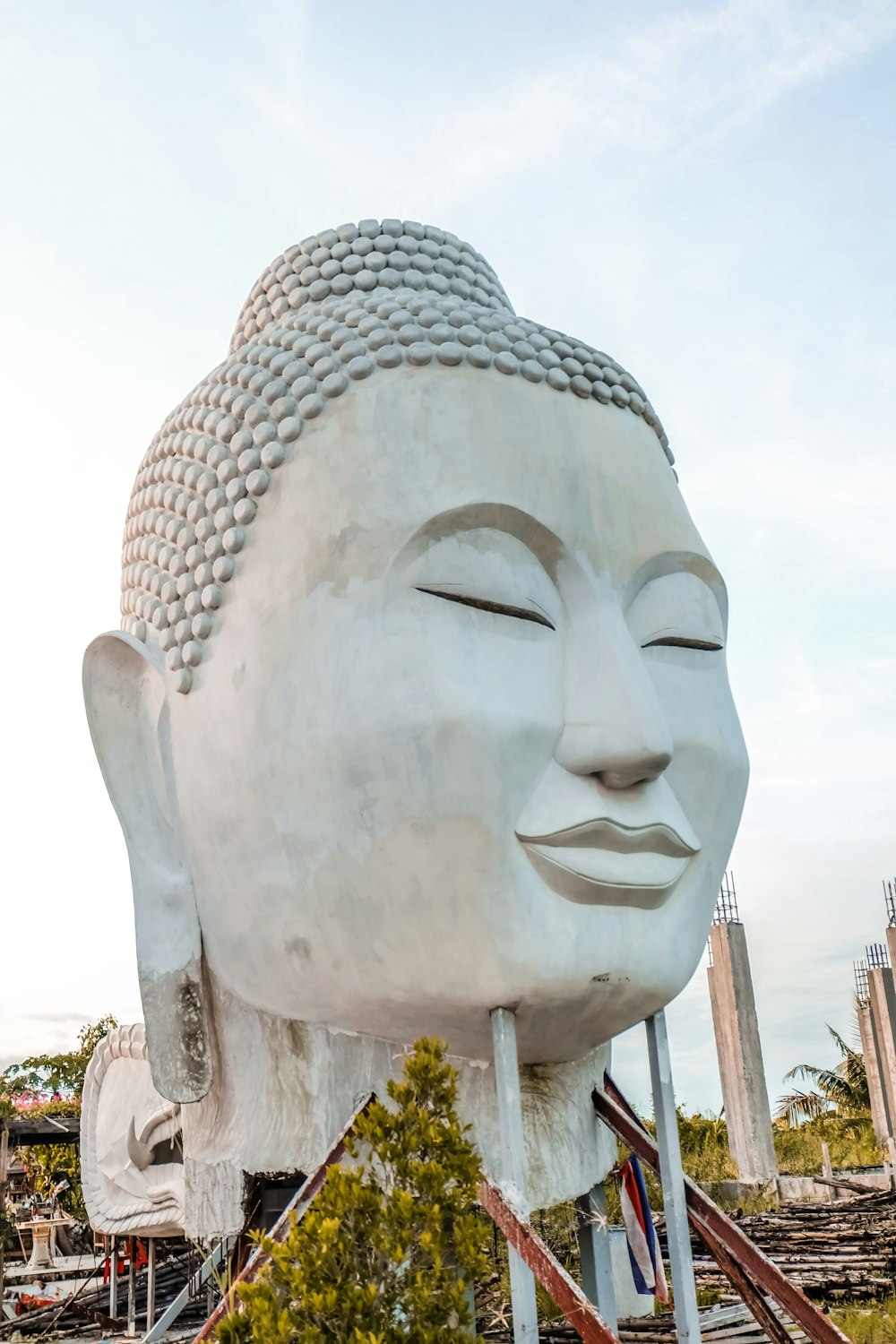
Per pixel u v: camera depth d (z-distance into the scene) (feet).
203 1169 24.93
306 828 21.97
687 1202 22.94
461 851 20.97
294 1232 14.78
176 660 24.61
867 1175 68.54
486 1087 23.03
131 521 27.40
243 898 23.29
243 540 23.98
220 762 23.47
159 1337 28.22
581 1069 25.26
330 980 22.30
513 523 22.85
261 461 24.09
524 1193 20.29
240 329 29.27
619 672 22.59
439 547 22.41
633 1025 23.49
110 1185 34.40
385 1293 14.47
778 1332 21.89
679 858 23.66
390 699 21.30
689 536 25.59
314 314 25.96
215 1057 24.86
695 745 24.39
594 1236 25.73
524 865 21.53
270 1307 13.89
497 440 23.24
